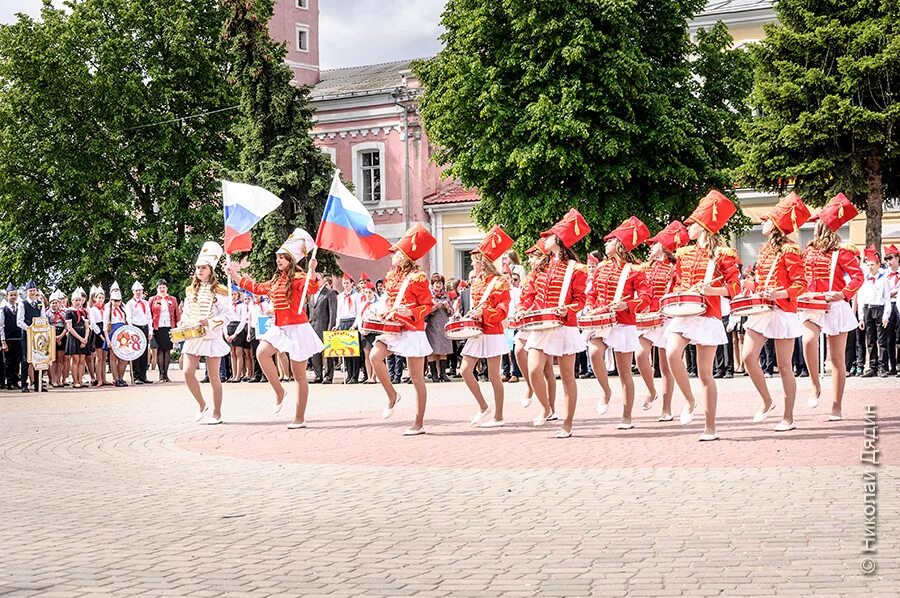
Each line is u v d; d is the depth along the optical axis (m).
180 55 47.78
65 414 20.86
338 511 10.20
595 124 33.78
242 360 29.80
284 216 41.84
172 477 12.52
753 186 33.22
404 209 50.69
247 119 42.34
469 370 16.50
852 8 31.94
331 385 27.22
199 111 48.72
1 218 48.84
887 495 10.05
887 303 23.23
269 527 9.55
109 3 48.03
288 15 59.88
